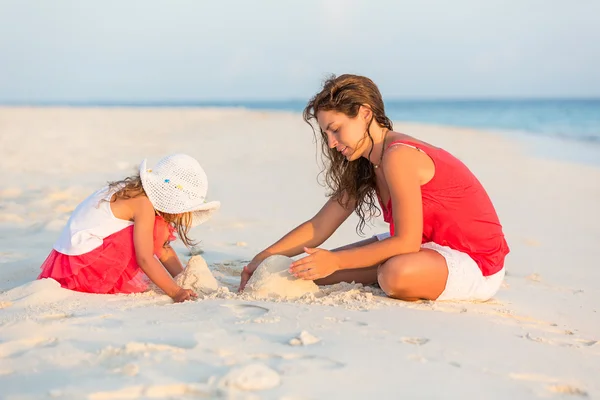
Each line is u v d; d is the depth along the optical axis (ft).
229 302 9.20
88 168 30.09
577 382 6.93
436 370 6.73
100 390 5.81
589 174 33.45
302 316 8.43
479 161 38.55
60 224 16.43
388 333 7.89
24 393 5.82
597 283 13.29
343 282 10.94
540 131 77.56
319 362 6.68
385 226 18.95
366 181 11.04
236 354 6.79
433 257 10.11
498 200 25.09
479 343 7.88
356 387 6.12
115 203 10.57
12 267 12.01
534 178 31.58
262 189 25.23
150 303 9.47
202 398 5.73
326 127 10.13
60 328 7.68
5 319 8.23
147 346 6.90
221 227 17.67
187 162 11.00
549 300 11.64
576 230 19.63
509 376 6.85
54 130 56.85
